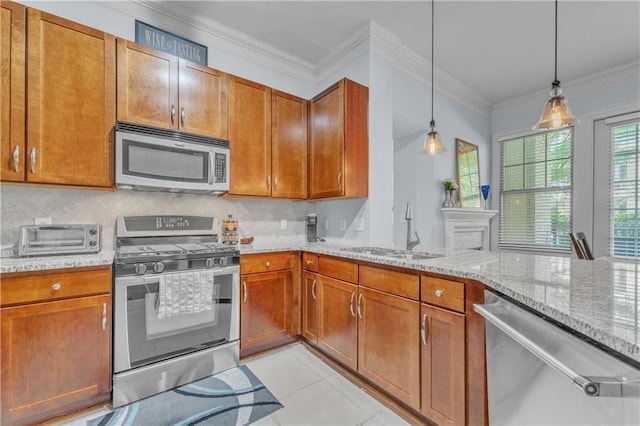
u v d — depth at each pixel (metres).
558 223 3.64
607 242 3.25
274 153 2.67
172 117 2.13
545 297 0.87
